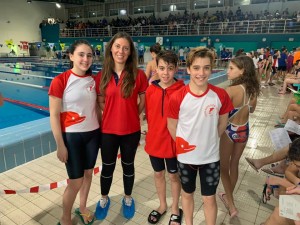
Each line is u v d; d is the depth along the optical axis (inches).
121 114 71.3
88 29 863.7
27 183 98.1
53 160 117.9
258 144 140.1
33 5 898.1
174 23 763.4
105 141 73.8
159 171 75.9
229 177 79.5
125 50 67.8
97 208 80.0
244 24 656.4
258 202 88.1
